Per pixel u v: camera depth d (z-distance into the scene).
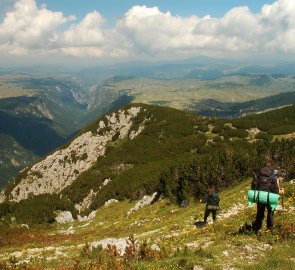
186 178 40.28
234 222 18.17
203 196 36.84
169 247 15.34
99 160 108.50
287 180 29.47
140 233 25.00
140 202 48.12
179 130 97.88
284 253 11.61
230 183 37.31
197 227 21.81
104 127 127.94
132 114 127.31
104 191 71.50
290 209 17.83
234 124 92.56
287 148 37.97
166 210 37.97
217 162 39.69
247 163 37.81
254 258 11.72
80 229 50.00
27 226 58.16
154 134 102.38
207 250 12.51
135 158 91.06
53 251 21.16
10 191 126.69
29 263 17.19
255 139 81.38
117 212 52.50
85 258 15.95
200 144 83.75
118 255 14.05
